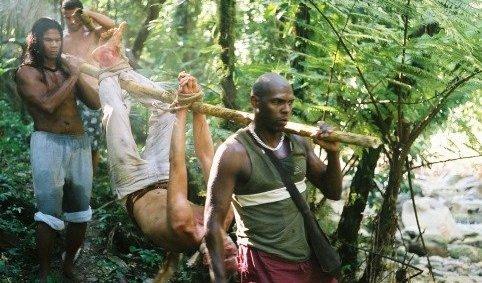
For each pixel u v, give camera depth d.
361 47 4.80
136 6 8.65
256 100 3.55
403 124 5.00
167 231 4.00
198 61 7.46
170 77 6.67
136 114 6.62
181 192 3.91
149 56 8.79
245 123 3.94
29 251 5.61
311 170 3.82
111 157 4.36
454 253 8.33
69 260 5.32
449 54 4.57
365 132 5.09
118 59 4.59
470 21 4.63
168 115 4.48
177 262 4.46
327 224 6.03
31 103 4.94
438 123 5.59
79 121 5.16
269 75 3.56
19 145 7.95
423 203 9.29
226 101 5.60
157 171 4.34
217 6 5.64
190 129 5.69
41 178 4.99
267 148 3.58
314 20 5.26
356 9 5.11
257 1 5.91
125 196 4.36
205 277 5.43
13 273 5.30
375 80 4.94
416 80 4.78
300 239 3.63
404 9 4.48
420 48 4.59
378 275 5.14
